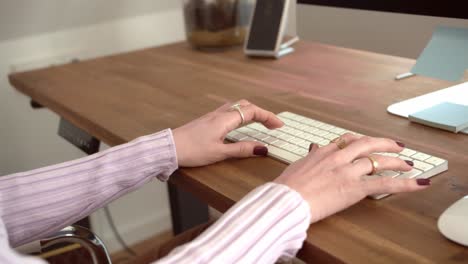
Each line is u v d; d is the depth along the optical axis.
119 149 0.79
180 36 1.92
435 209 0.61
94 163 0.78
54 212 0.77
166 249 0.99
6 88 1.63
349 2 1.02
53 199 0.77
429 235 0.57
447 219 0.57
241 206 0.59
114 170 0.78
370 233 0.58
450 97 0.93
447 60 0.90
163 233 2.07
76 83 1.22
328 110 0.93
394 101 0.95
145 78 1.22
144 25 1.82
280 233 0.57
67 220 0.78
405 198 0.64
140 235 2.03
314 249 0.57
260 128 0.87
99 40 1.74
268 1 1.32
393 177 0.66
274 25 1.30
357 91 1.02
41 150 1.76
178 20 1.89
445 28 0.91
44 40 1.65
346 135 0.71
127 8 1.73
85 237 0.78
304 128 0.85
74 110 1.03
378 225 0.59
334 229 0.59
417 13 0.90
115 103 1.05
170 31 1.88
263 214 0.58
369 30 1.02
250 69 1.23
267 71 1.20
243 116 0.81
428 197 0.64
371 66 1.18
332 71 1.16
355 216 0.61
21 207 0.75
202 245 0.55
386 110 0.91
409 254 0.54
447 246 0.54
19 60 1.62
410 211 0.61
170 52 1.46
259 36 1.32
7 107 1.65
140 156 0.77
